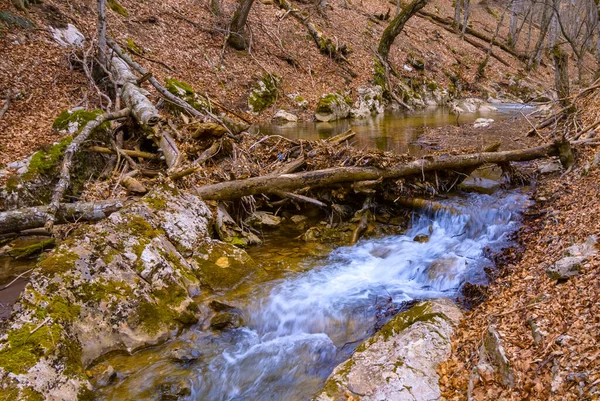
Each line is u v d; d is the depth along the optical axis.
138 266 5.29
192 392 4.32
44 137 9.02
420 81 25.38
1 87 10.39
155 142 9.45
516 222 7.51
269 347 5.05
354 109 20.33
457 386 3.70
